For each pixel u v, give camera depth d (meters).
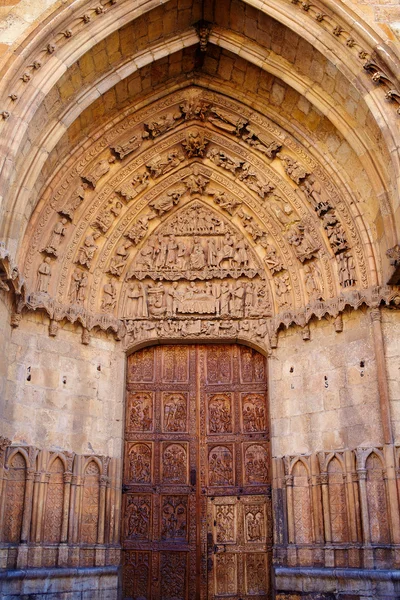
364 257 14.11
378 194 13.45
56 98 13.44
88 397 14.67
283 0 13.47
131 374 15.84
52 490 13.55
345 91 13.70
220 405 15.64
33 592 12.36
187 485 15.04
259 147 15.79
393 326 13.58
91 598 13.36
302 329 14.95
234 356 15.95
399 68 12.49
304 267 15.30
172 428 15.48
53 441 13.80
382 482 12.91
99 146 15.38
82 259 15.16
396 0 13.25
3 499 12.53
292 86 14.55
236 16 14.39
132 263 16.12
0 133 12.16
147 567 14.45
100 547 13.80
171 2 13.88
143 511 14.86
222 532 14.67
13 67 12.34
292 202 15.57
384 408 13.01
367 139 13.72
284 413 14.82
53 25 12.68
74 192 15.14
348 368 14.00
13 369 13.41
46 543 13.14
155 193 16.33
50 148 13.60
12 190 12.82
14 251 12.65
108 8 13.27
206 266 16.12
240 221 16.36
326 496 13.58
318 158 15.02
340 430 13.84
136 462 15.20
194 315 15.75
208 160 16.44
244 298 15.84
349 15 12.88
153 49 14.70
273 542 14.28
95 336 15.20
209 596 14.19
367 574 12.35
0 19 12.84
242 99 15.73
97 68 14.11
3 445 12.55
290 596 13.38
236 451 15.23
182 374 15.88
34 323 14.07
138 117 15.73
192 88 16.06
